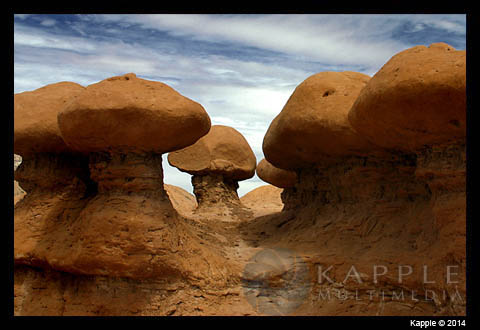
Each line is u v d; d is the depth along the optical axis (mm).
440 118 6652
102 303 7793
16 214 9047
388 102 6980
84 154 9281
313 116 9484
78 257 7852
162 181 8773
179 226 8773
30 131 8945
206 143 15383
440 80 6301
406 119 7043
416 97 6598
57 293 8344
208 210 14750
